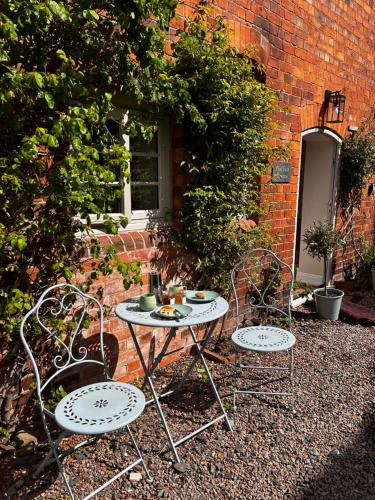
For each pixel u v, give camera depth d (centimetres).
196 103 311
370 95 607
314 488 207
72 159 203
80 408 193
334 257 591
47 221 233
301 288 538
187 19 294
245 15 351
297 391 303
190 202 330
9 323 216
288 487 207
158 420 263
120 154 229
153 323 221
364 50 567
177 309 243
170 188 339
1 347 231
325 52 477
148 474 211
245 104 319
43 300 208
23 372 243
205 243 340
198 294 275
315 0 443
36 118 223
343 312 479
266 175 405
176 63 298
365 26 559
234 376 322
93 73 232
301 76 440
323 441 246
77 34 220
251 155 353
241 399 291
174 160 333
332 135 528
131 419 183
